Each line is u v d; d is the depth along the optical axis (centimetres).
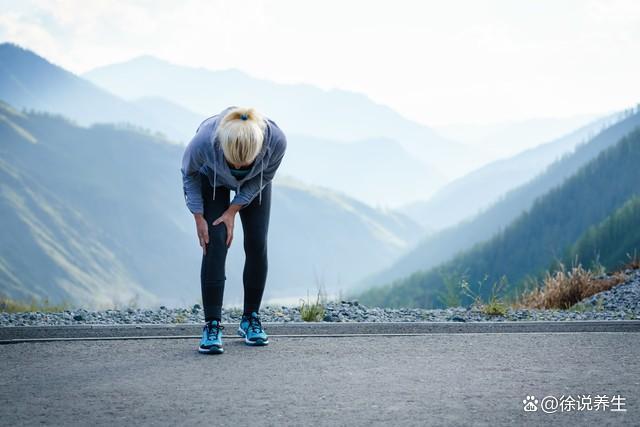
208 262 413
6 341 437
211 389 316
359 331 501
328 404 289
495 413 276
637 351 419
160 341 448
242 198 411
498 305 654
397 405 288
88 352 408
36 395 304
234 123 368
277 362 383
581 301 855
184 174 414
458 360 390
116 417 269
